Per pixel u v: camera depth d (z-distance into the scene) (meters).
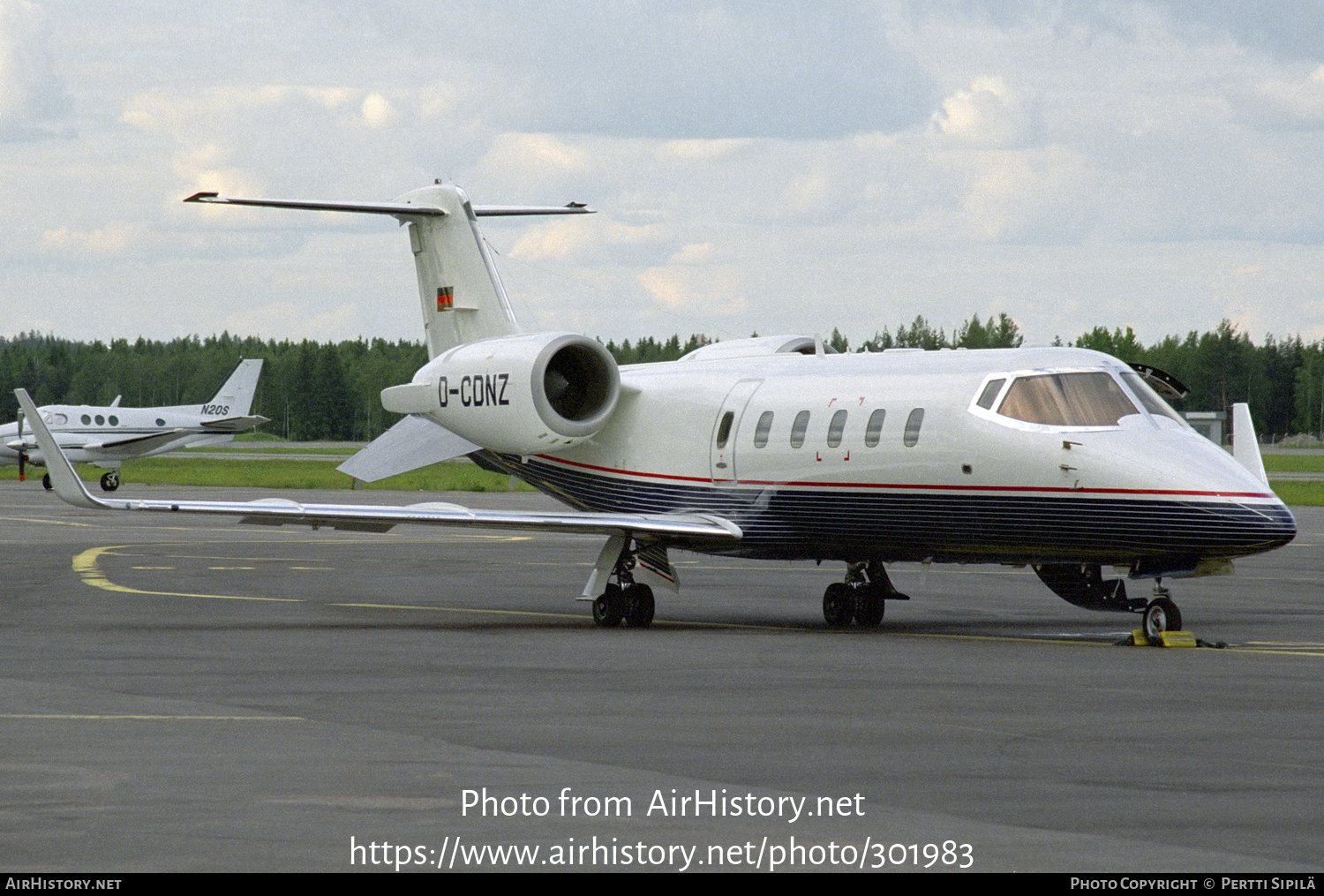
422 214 66.56
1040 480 47.81
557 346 58.78
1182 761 27.95
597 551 97.94
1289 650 46.44
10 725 31.59
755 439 55.50
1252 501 44.94
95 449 193.12
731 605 63.84
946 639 49.41
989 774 26.75
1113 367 49.47
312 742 29.62
